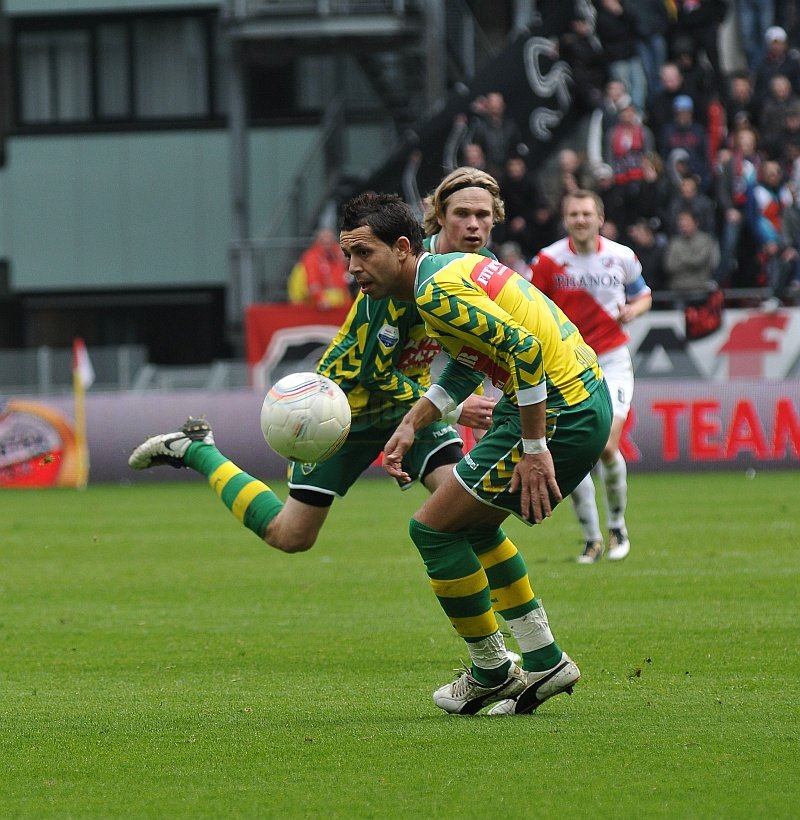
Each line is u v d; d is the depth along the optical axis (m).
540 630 16.89
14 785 13.95
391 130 87.06
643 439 61.09
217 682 19.50
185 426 20.03
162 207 93.38
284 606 26.83
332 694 18.50
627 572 30.08
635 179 66.69
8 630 24.47
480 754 14.83
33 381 67.06
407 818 12.49
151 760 14.88
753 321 62.44
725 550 33.78
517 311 16.23
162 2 92.69
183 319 94.81
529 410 15.63
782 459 60.41
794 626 23.06
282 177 92.31
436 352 21.67
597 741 15.34
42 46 94.19
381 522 43.69
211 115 92.94
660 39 70.56
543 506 15.91
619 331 32.50
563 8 74.62
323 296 67.38
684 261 63.59
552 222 67.00
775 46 67.94
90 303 95.06
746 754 14.62
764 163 66.31
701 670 19.55
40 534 42.12
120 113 93.88
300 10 78.06
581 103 74.62
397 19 77.94
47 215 94.25
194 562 34.44
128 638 23.44
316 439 18.28
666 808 12.66
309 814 12.69
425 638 22.84
